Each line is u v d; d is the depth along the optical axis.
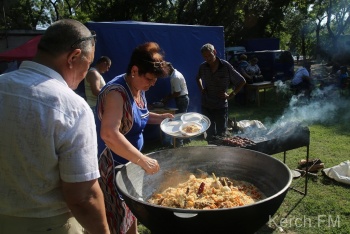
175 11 19.66
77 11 22.78
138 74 1.91
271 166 1.88
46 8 28.23
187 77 6.45
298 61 25.95
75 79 1.26
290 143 3.34
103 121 1.83
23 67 1.18
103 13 19.56
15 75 1.13
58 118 1.07
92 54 1.29
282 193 1.46
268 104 10.07
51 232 1.21
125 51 5.62
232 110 9.35
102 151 2.05
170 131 2.88
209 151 2.16
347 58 21.17
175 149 2.12
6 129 1.07
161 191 2.03
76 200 1.13
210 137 4.54
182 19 19.31
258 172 1.96
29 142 1.07
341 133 6.56
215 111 4.59
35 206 1.16
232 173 2.08
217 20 19.44
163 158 2.08
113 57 5.54
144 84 1.96
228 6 19.17
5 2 21.89
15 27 24.45
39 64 1.16
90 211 1.16
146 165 1.75
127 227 2.14
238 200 1.73
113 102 1.88
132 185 1.85
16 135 1.07
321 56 27.59
